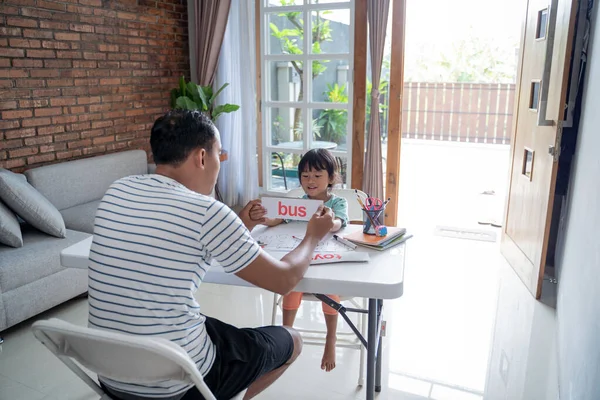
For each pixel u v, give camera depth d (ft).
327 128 14.60
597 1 8.55
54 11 11.69
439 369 7.57
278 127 15.34
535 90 10.37
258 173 16.08
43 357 7.82
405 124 29.32
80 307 9.62
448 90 27.94
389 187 13.89
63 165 11.64
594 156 6.99
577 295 6.77
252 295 10.07
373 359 5.42
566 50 8.46
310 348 8.04
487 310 9.49
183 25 15.78
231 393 4.35
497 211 15.93
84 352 3.86
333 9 13.69
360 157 14.26
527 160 10.77
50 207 9.68
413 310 9.49
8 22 10.72
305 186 6.89
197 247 3.79
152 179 4.08
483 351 8.07
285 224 6.34
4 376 7.29
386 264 4.97
